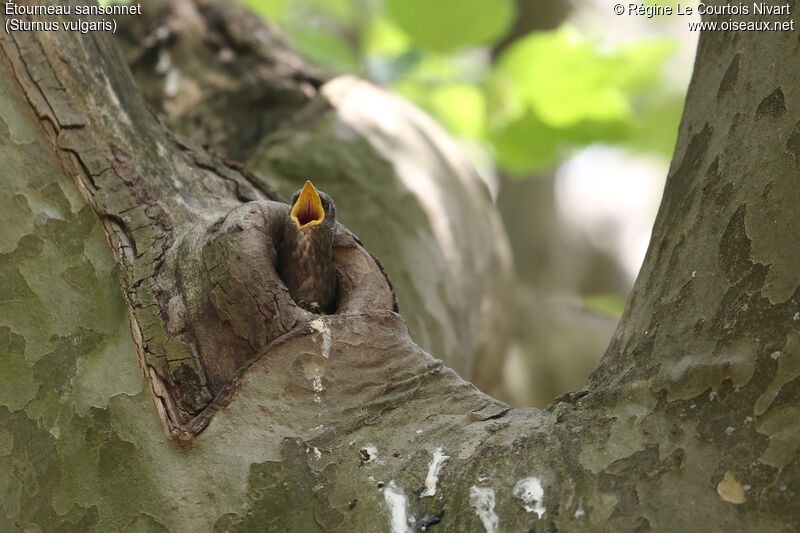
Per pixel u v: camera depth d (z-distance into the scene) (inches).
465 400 260.4
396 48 346.6
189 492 259.1
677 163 260.5
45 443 259.8
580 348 345.4
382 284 263.1
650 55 288.0
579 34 295.0
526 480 258.4
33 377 260.2
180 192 262.7
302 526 258.8
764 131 258.7
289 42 279.4
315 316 260.7
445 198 276.2
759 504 256.8
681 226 259.8
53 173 261.4
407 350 260.8
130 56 276.5
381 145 275.4
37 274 260.7
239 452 259.4
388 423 259.9
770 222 258.1
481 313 278.1
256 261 260.5
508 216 412.2
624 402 258.7
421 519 258.4
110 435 259.8
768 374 257.4
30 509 259.6
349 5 343.9
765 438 257.1
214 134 275.1
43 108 261.7
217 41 277.6
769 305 257.8
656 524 257.1
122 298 260.8
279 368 260.1
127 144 262.4
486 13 284.7
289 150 274.5
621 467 257.9
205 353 260.5
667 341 258.8
